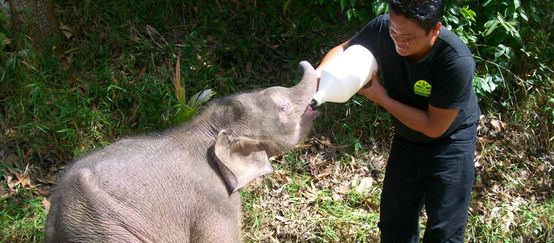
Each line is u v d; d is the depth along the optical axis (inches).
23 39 185.0
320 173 183.8
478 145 197.3
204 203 106.5
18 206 157.8
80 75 188.7
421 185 126.7
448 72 104.5
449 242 122.0
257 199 169.6
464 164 119.3
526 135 200.7
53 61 187.8
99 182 99.7
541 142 203.0
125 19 202.4
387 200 132.0
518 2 185.8
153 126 178.7
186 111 162.4
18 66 179.3
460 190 120.3
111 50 196.7
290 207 169.9
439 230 120.6
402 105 114.4
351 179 183.6
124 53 193.6
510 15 189.5
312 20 207.0
